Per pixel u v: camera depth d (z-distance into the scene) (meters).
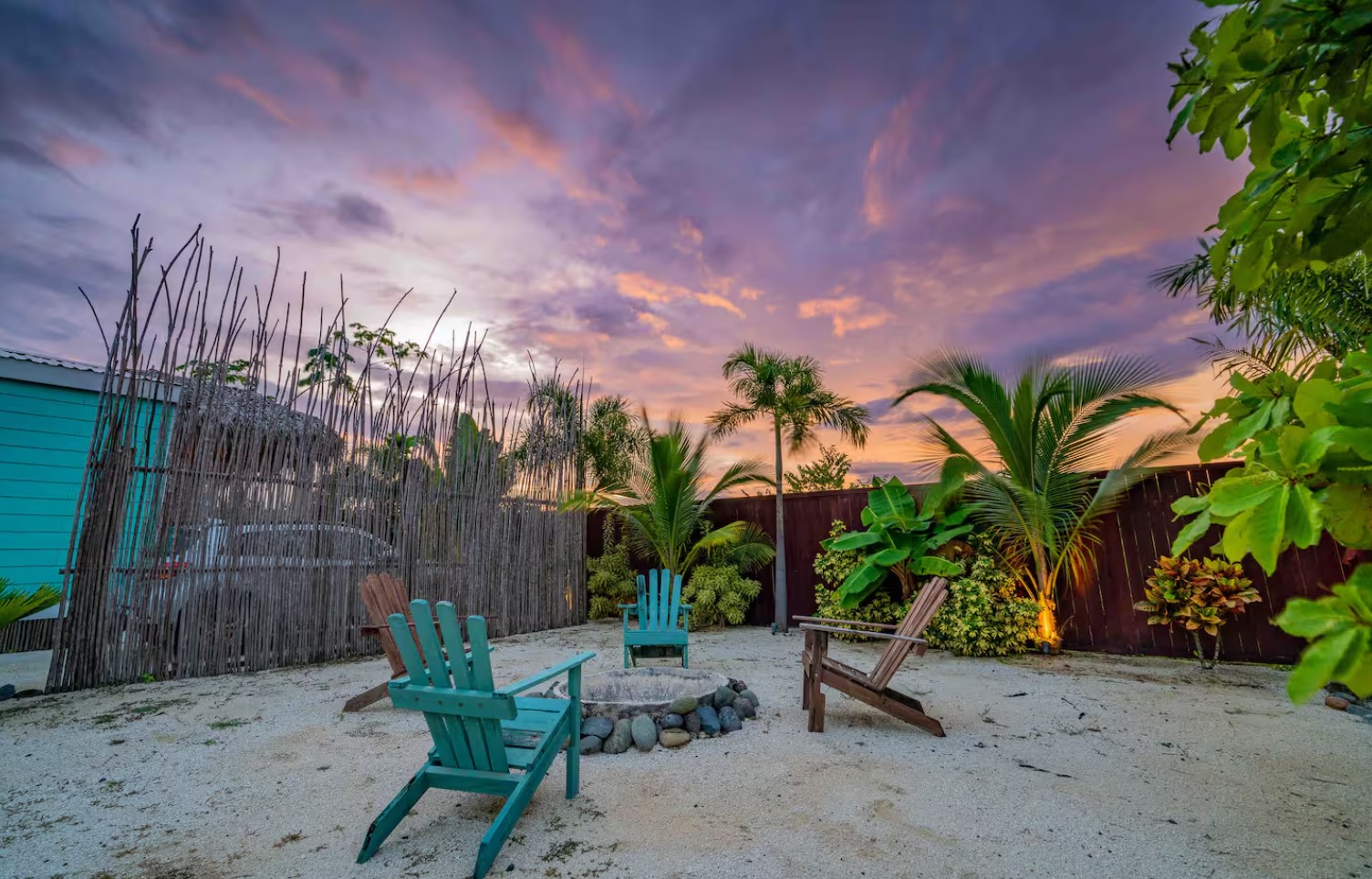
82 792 3.15
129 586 5.39
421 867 2.45
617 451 10.86
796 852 2.53
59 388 8.28
